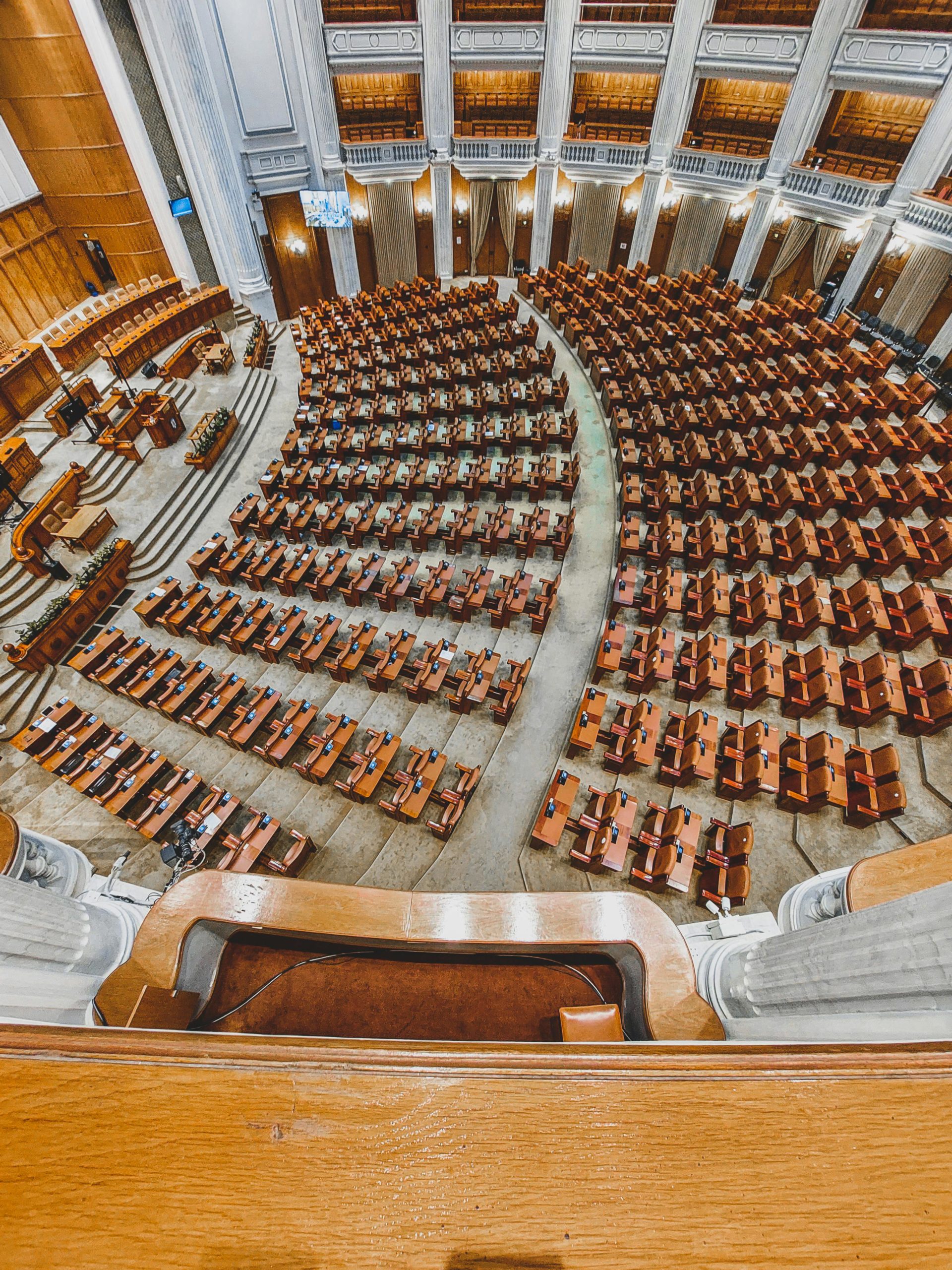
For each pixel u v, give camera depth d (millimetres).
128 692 9758
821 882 4430
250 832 7914
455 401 14578
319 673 10391
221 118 17766
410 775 8312
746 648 9242
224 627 11188
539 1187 1084
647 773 8391
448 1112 1179
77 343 15961
